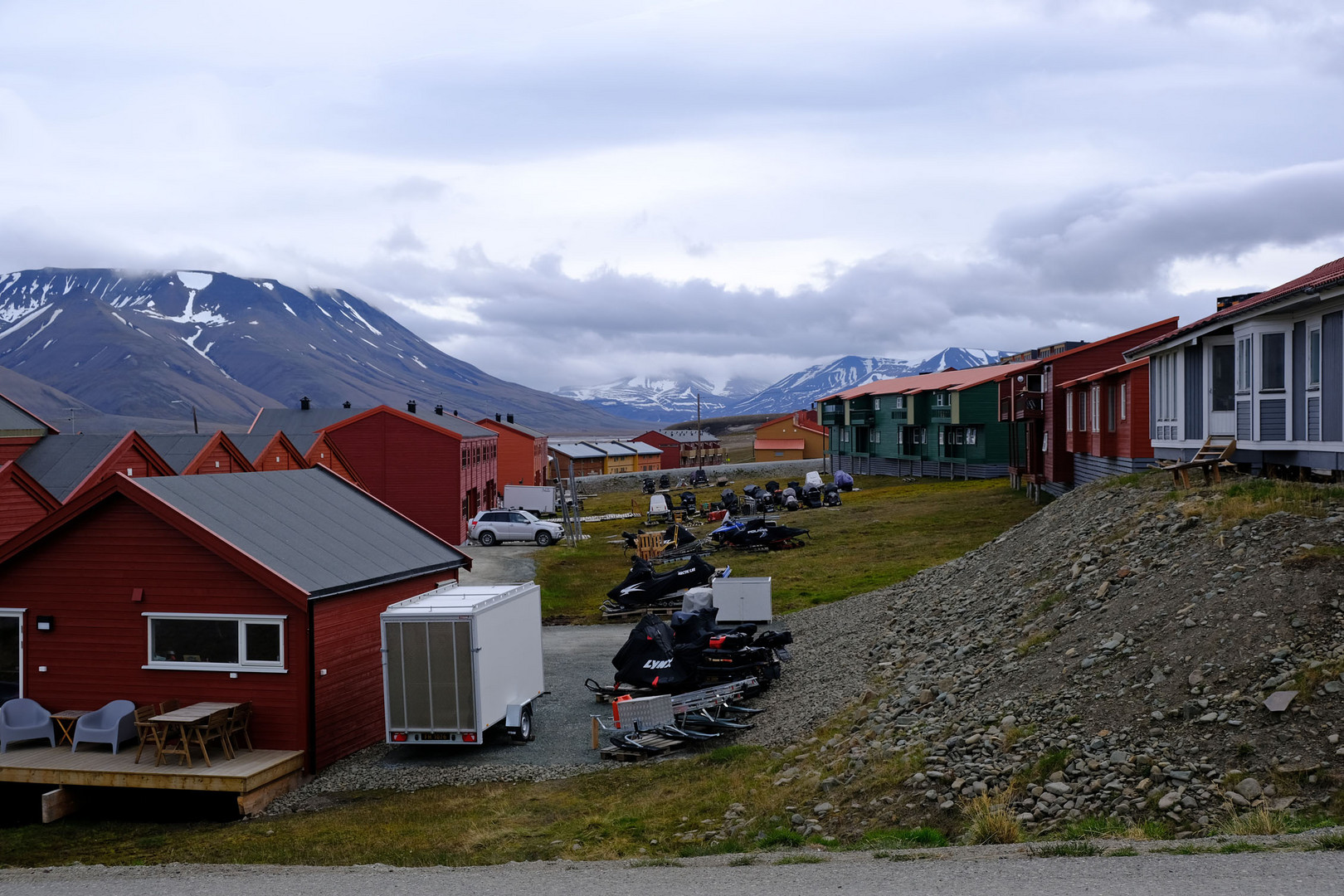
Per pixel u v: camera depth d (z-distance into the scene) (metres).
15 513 24.69
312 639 17.00
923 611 19.66
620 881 8.93
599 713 19.47
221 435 37.16
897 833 10.02
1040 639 13.91
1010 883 7.57
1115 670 11.66
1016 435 54.28
